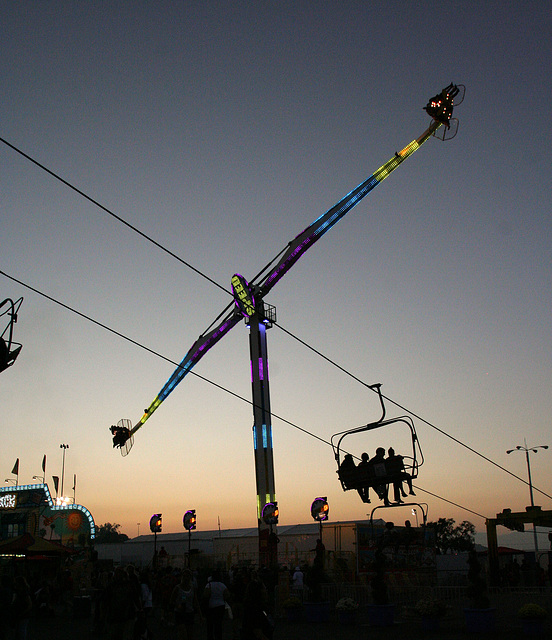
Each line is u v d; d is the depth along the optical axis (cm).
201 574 2419
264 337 4266
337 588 2288
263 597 1211
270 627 1194
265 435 3994
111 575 2041
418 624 1942
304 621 2136
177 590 1462
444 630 1773
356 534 2798
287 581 2405
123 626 1308
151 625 2211
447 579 2895
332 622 2081
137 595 1451
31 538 3178
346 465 2058
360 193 4475
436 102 4062
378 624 1917
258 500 3881
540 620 1631
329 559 3006
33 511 5503
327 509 3067
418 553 2800
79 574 3291
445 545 7975
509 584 3338
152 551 6266
